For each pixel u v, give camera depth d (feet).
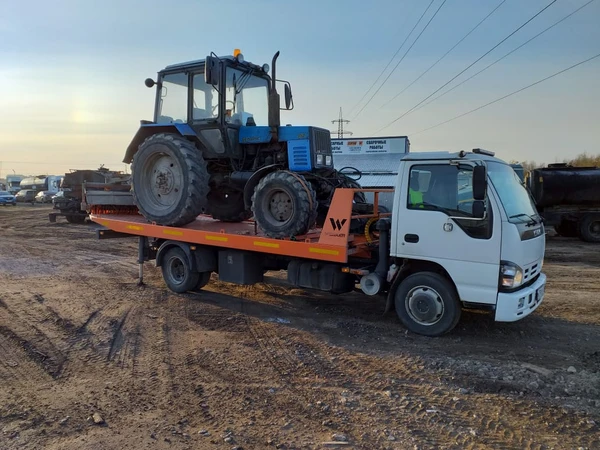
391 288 18.99
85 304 22.94
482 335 18.42
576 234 49.67
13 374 14.66
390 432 11.28
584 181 46.78
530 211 18.67
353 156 81.76
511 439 11.00
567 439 11.00
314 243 19.54
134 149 27.58
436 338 18.03
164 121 26.32
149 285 27.55
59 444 10.66
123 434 11.13
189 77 24.95
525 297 16.69
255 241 21.45
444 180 17.35
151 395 13.21
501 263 16.33
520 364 15.51
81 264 35.04
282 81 25.79
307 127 22.30
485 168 15.84
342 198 18.94
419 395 13.33
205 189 23.91
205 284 26.16
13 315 20.92
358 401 12.94
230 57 24.07
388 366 15.40
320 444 10.73
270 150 23.90
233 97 24.43
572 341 17.83
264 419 11.90
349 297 24.79
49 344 17.28
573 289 26.43
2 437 10.94
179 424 11.62
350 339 18.10
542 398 13.12
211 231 23.57
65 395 13.19
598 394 13.33
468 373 14.80
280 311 22.11
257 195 21.30
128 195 30.22
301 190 19.93
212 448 10.55
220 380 14.28
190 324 19.99
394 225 18.37
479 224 16.56
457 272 17.10
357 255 20.61
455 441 10.91
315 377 14.53
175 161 24.20
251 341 17.85
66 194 67.26
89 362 15.64
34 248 43.75
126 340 17.88
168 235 25.02
